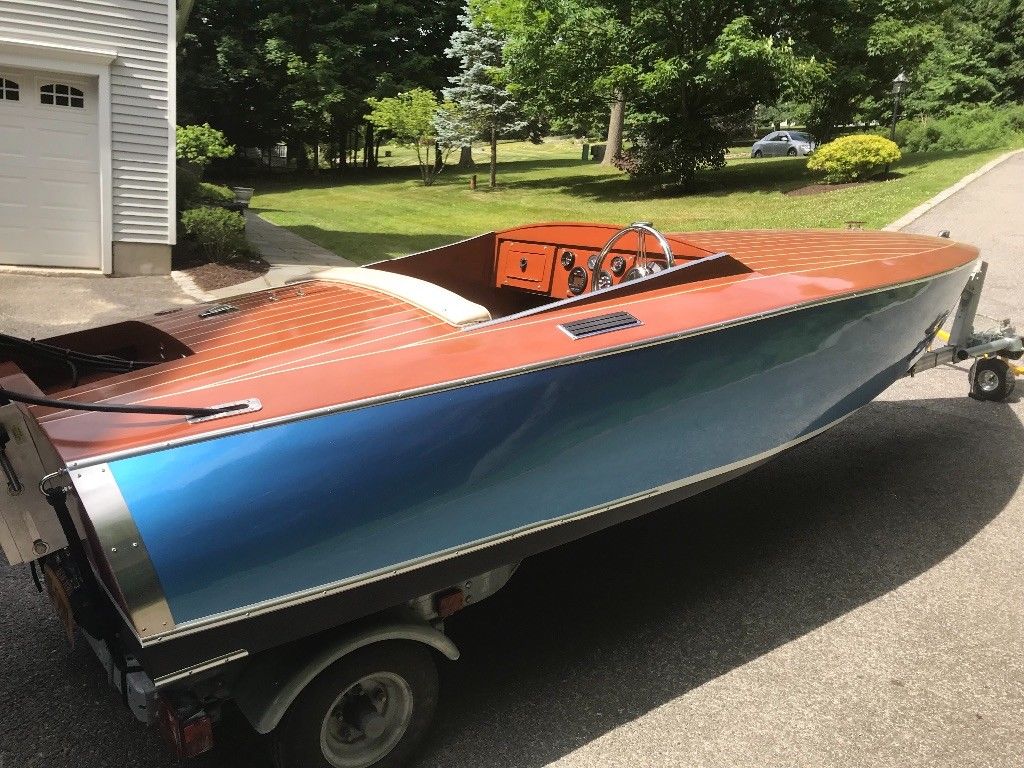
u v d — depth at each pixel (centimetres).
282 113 2916
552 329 257
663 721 259
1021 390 615
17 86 955
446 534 221
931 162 2067
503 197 2177
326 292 314
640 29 1947
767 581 347
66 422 195
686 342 269
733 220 1587
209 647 187
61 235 1016
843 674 284
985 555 371
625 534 392
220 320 281
